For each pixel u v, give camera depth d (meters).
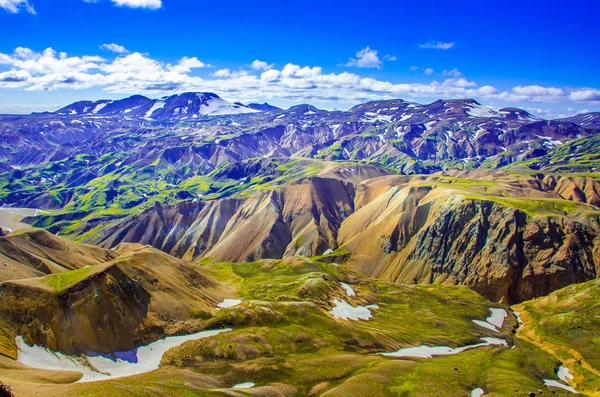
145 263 161.75
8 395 74.06
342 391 106.75
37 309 120.44
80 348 116.94
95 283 133.62
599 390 127.69
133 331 129.25
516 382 121.88
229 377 113.81
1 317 115.38
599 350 159.00
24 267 196.88
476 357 146.62
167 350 126.19
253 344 131.75
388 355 142.50
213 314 148.38
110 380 96.25
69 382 99.38
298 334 142.38
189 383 102.69
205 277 189.62
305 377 117.12
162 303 145.12
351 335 152.00
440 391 111.88
